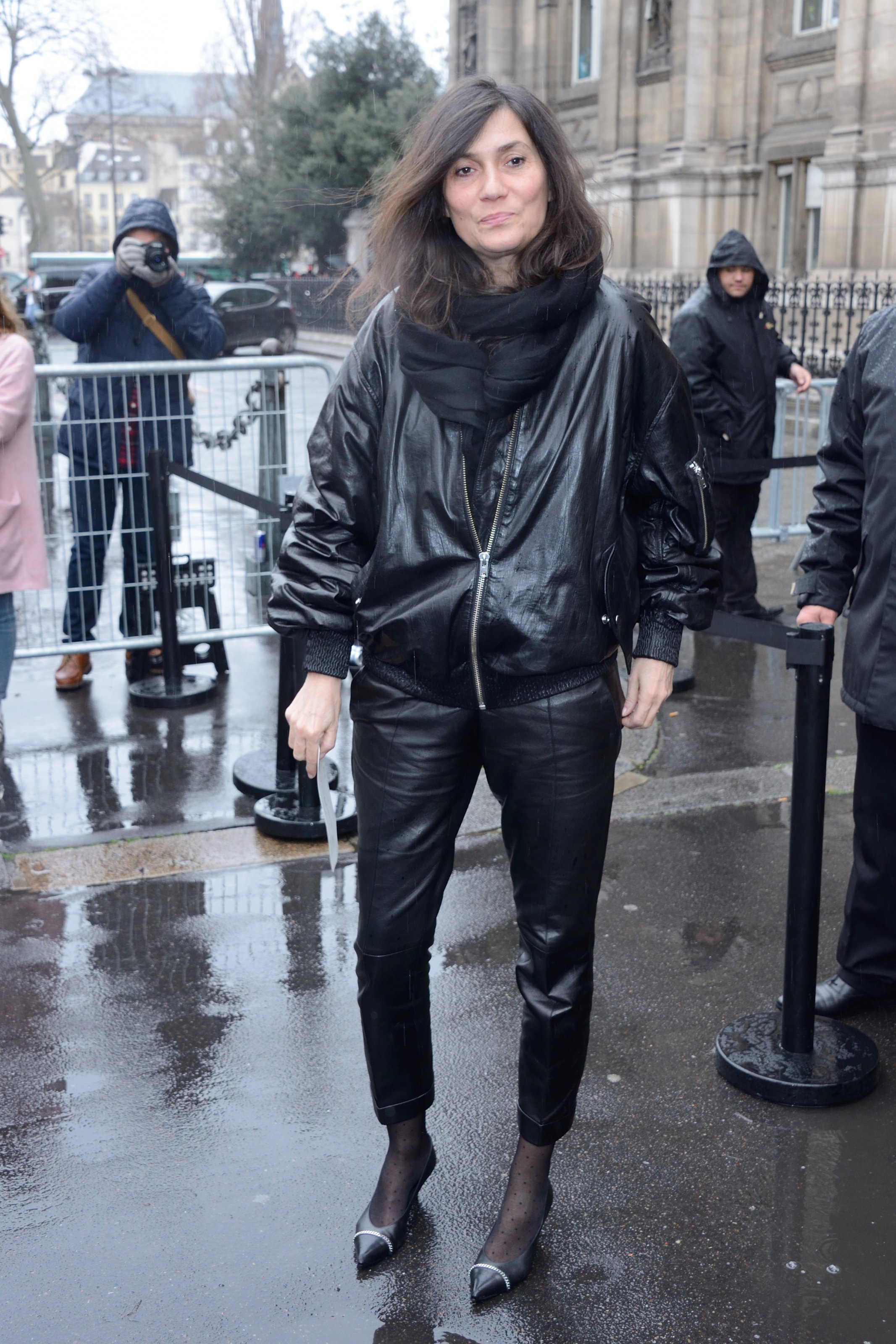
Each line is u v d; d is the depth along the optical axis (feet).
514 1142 8.81
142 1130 8.93
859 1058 9.47
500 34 81.00
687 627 7.33
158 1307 7.32
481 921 11.96
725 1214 8.05
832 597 9.86
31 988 10.81
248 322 80.69
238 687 19.24
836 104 55.67
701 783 15.12
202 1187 8.34
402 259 6.75
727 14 63.77
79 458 18.30
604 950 11.37
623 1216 8.04
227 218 112.78
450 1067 9.65
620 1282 7.48
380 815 7.26
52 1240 7.86
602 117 71.67
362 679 7.32
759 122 63.98
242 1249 7.79
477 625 6.77
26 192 177.37
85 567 18.67
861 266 55.42
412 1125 7.93
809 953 9.31
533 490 6.70
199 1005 10.53
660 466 7.06
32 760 16.24
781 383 27.40
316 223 102.68
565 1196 8.23
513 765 7.06
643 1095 9.30
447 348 6.54
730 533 21.75
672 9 65.51
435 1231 7.97
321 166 102.73
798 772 9.01
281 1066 9.68
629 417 6.92
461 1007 10.46
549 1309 7.29
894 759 9.57
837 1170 8.48
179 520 19.65
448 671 6.93
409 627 6.89
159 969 11.12
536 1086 7.48
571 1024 7.40
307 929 11.82
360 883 7.45
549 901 7.23
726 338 21.08
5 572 13.93
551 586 6.74
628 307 6.86
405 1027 7.65
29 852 13.47
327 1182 8.39
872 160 53.78
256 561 20.72
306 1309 7.31
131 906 12.30
